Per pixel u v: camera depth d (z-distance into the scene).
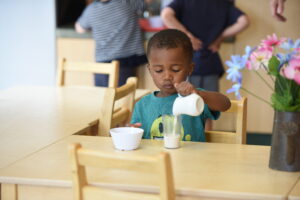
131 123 1.81
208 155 1.44
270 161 1.33
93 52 4.32
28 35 4.48
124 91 2.06
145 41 4.07
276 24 4.07
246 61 1.28
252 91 4.22
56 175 1.26
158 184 1.20
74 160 1.17
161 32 1.68
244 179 1.23
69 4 4.66
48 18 4.41
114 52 3.83
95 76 3.87
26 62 4.52
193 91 1.47
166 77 1.65
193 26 3.66
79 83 4.37
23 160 1.39
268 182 1.21
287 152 1.29
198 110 1.44
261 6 4.05
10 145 1.55
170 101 1.76
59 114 2.06
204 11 3.64
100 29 3.85
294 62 1.22
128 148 1.48
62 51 4.41
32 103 2.31
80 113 2.08
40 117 2.00
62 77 2.91
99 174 1.27
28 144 1.57
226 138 1.82
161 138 1.75
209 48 3.73
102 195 1.17
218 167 1.33
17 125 1.85
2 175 1.26
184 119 1.74
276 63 1.28
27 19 4.46
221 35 3.74
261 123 4.29
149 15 4.62
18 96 2.51
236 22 3.72
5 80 4.59
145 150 1.49
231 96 4.22
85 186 1.19
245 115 1.81
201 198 1.17
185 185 1.19
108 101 1.95
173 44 1.63
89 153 1.15
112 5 3.80
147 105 1.80
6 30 4.51
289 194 1.14
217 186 1.18
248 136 4.31
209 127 3.50
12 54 4.54
